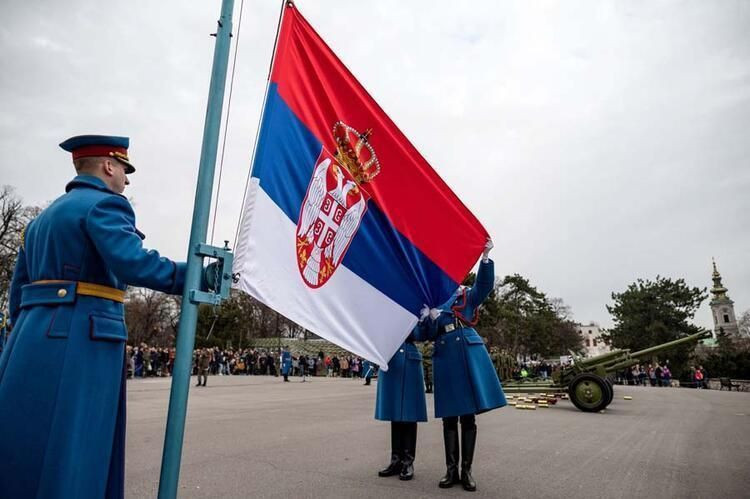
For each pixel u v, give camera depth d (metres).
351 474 4.62
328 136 3.28
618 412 11.14
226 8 2.51
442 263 4.07
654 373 35.06
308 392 16.42
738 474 4.76
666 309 45.62
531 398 14.07
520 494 4.00
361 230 3.46
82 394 1.97
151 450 5.65
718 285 105.88
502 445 6.34
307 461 5.15
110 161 2.39
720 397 17.42
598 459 5.45
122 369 2.21
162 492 2.02
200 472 4.62
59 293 2.06
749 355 44.06
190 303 2.17
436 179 4.12
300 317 2.82
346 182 3.38
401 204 3.84
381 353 3.38
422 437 7.11
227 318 47.78
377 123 3.68
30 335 2.00
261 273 2.64
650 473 4.77
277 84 2.92
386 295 3.54
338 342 3.04
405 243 3.77
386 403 4.73
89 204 2.14
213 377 29.12
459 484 4.32
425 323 4.81
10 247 31.02
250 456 5.36
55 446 1.86
